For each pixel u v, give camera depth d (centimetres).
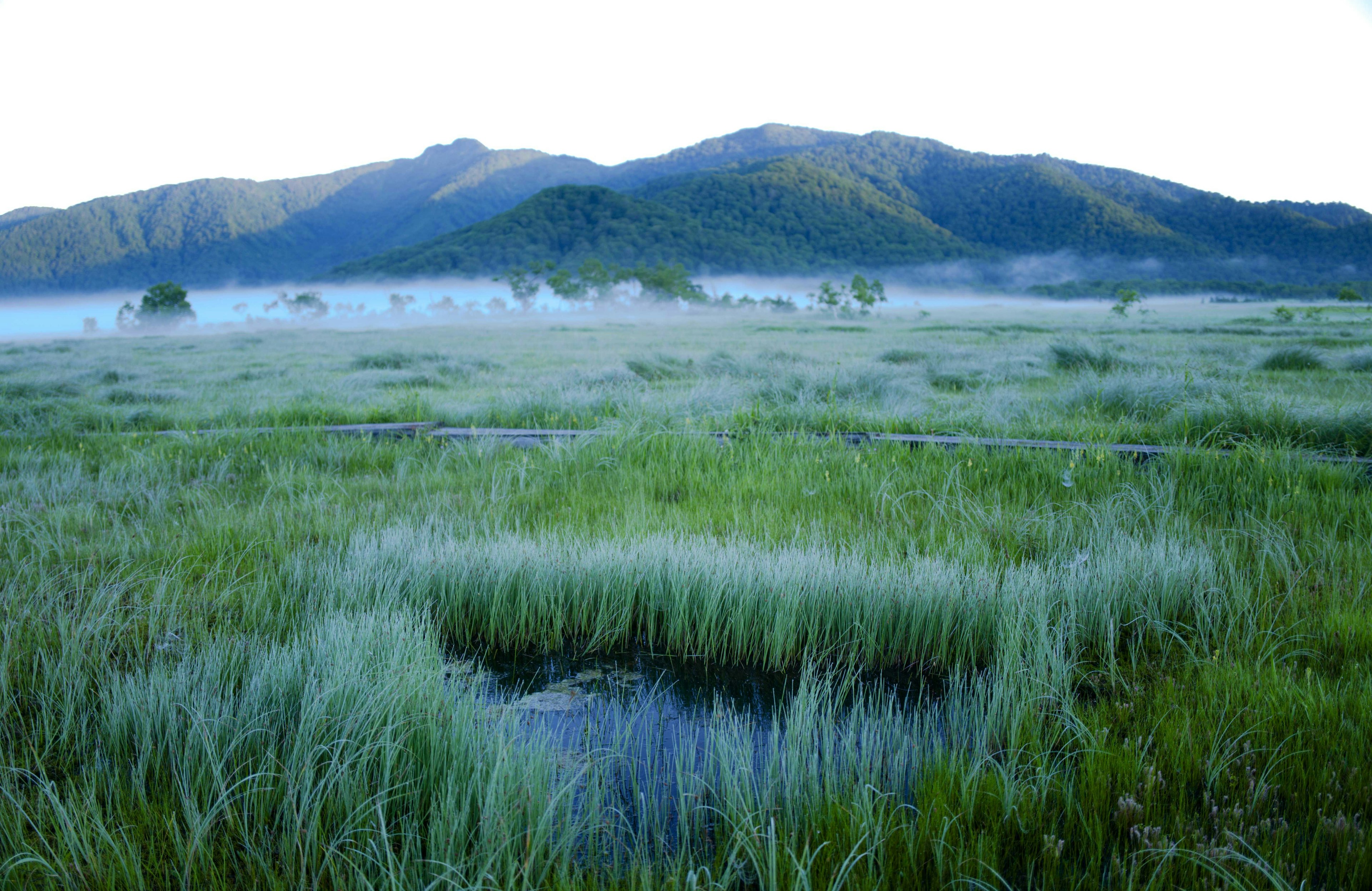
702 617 315
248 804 193
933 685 283
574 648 320
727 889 164
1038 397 899
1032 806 186
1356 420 575
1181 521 394
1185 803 190
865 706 262
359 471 587
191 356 2539
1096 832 178
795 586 312
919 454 564
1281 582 322
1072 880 164
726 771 201
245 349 3045
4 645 269
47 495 494
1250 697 227
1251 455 501
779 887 166
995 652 278
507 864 165
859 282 7731
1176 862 169
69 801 187
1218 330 2761
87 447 664
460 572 337
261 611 305
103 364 2044
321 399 1012
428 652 264
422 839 182
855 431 690
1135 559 324
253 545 380
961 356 1516
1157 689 246
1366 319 3700
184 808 187
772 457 559
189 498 479
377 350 2736
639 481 514
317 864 176
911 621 301
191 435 685
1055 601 295
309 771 188
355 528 410
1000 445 564
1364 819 181
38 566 351
